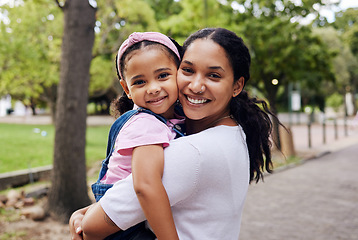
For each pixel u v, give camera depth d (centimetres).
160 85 115
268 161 142
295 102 1656
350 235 441
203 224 110
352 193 645
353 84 3503
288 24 988
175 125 125
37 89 1556
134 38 117
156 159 104
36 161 913
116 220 105
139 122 110
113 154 118
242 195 118
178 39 927
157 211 100
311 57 1004
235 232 119
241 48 116
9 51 1064
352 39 3447
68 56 499
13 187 692
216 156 108
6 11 1262
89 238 111
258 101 143
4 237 421
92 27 509
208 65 111
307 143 1445
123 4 900
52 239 426
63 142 502
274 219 507
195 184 106
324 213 531
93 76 1766
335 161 1014
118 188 107
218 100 113
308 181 750
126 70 119
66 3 500
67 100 502
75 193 500
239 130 123
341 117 3859
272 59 978
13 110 4634
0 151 1036
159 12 1869
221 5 1020
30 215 485
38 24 1302
